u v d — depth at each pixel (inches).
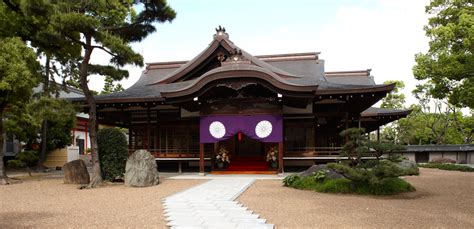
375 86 740.0
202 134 786.8
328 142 947.3
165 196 489.4
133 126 946.1
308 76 965.8
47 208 404.5
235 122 772.0
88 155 1396.4
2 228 307.7
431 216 348.2
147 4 645.3
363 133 533.6
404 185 521.7
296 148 851.4
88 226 313.4
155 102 852.6
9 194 526.0
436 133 1791.3
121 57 622.8
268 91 773.3
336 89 754.2
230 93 778.2
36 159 944.3
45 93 837.8
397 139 1822.1
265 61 1090.1
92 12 661.3
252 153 940.6
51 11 593.9
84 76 643.5
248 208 394.9
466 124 1724.9
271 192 522.9
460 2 689.6
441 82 754.8
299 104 818.8
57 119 669.3
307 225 313.0
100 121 979.3
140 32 679.7
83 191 555.5
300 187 557.6
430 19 737.6
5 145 1110.4
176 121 912.9
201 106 790.5
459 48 687.1
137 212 376.5
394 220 330.6
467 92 680.4
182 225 317.1
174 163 935.7
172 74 971.3
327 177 556.7
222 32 876.6
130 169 614.9
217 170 847.1
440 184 620.4
